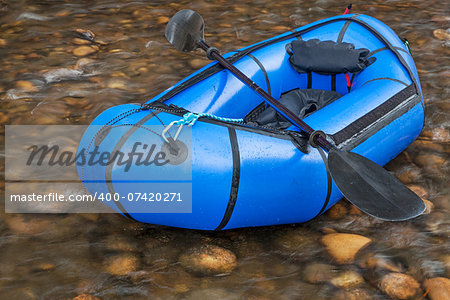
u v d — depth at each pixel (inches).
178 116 95.5
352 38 126.0
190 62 165.3
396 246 97.8
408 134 111.8
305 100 121.0
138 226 102.6
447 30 184.7
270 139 94.0
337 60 119.0
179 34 114.0
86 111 140.5
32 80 153.5
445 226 102.7
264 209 94.7
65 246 97.3
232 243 98.7
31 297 86.7
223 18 196.5
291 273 91.9
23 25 187.6
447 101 144.3
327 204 99.7
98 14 199.0
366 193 88.7
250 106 116.9
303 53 122.6
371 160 100.2
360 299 86.7
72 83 152.9
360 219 105.1
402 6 207.5
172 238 99.6
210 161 89.6
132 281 90.0
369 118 103.7
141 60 166.1
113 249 96.7
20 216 104.3
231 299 86.6
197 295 87.3
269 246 98.1
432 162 120.9
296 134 96.1
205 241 98.9
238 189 90.6
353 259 94.4
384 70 115.9
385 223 103.9
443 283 87.9
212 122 94.7
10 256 94.7
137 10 203.0
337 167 90.5
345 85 125.2
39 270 92.0
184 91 108.0
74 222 103.2
